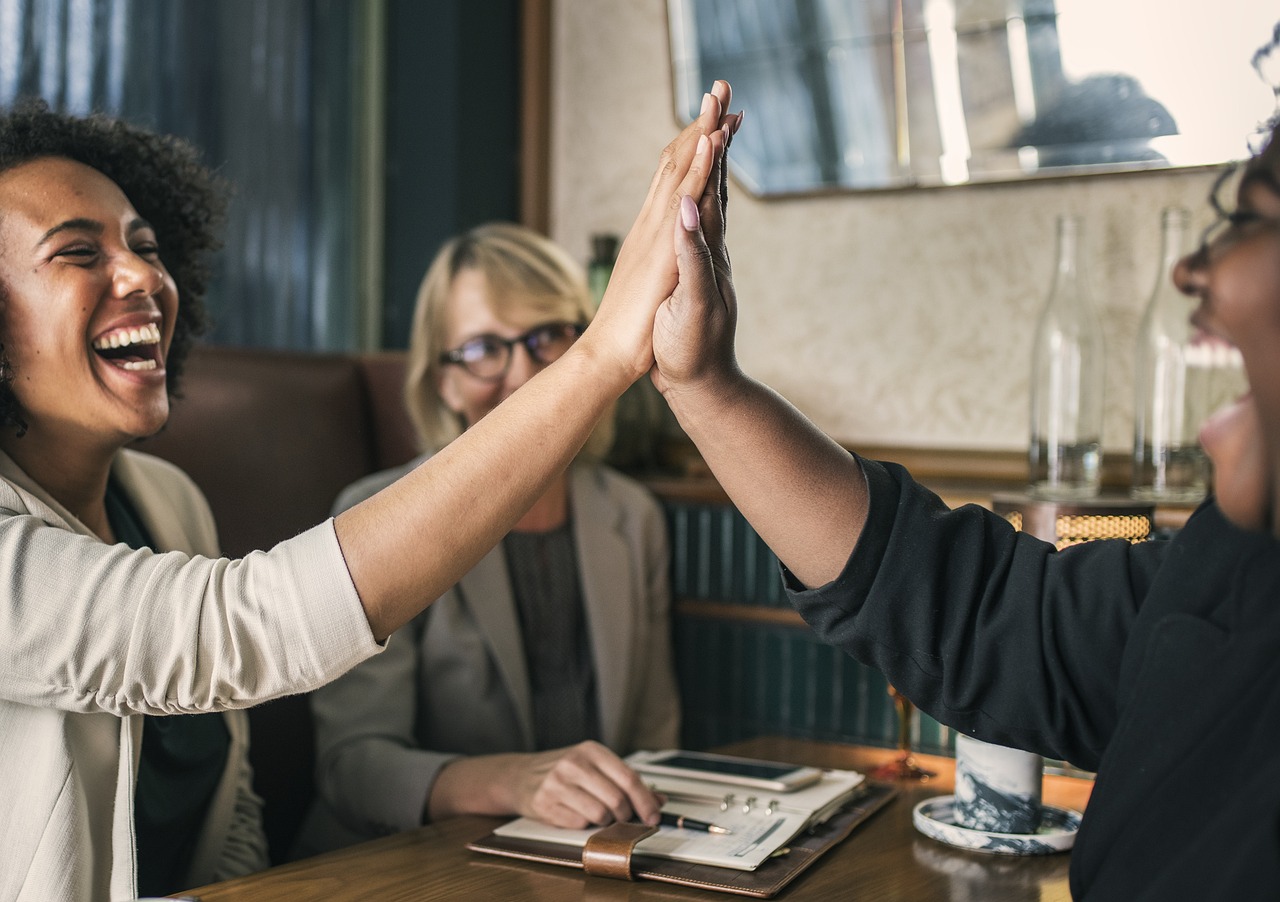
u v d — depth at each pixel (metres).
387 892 0.89
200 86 1.90
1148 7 1.57
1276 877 0.51
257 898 0.88
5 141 1.03
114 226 1.05
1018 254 1.73
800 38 1.83
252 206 1.99
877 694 1.56
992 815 1.02
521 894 0.88
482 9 2.14
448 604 1.54
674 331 0.79
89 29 1.75
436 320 1.68
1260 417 0.54
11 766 0.94
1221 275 0.54
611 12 2.09
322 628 0.81
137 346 1.08
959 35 1.71
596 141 2.12
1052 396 1.55
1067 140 1.65
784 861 0.95
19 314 1.00
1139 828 0.61
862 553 0.81
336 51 2.13
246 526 1.61
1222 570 0.63
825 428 1.89
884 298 1.84
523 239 1.68
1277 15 1.50
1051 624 0.78
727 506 1.69
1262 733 0.56
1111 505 1.15
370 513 0.82
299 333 2.09
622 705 1.58
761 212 1.93
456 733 1.53
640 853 0.96
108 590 0.85
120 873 0.97
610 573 1.63
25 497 0.96
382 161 2.19
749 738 1.68
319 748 1.46
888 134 1.78
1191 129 1.56
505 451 0.82
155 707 0.87
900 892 0.90
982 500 1.52
